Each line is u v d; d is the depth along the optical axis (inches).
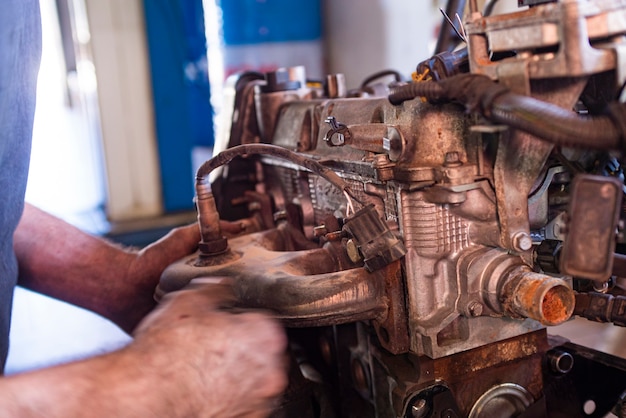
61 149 188.1
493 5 43.4
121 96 98.7
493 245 25.6
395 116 27.5
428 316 26.5
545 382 29.9
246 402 22.5
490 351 27.6
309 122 36.1
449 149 25.7
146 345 21.9
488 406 27.6
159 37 98.0
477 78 21.7
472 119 24.9
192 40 115.9
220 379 22.0
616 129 18.2
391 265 26.9
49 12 195.8
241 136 42.4
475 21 23.0
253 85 42.2
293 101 39.5
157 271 39.5
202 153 125.0
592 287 27.4
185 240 40.2
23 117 30.5
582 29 20.2
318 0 116.4
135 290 39.8
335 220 29.8
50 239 39.9
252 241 35.0
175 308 23.8
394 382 26.9
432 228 25.8
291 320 26.8
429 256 26.1
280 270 29.0
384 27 99.6
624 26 21.0
